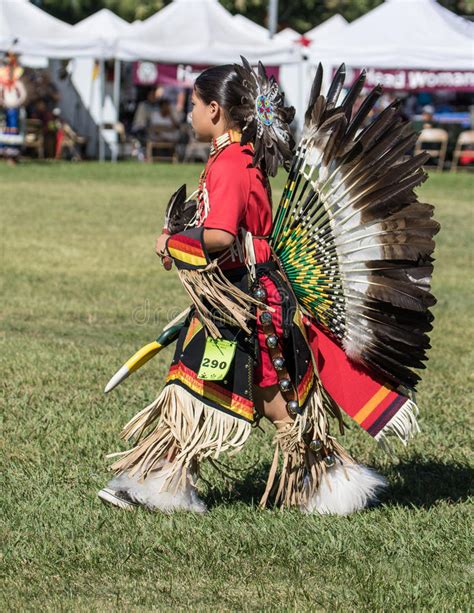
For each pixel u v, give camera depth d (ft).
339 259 25.63
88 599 22.09
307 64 168.86
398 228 25.17
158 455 26.20
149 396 38.93
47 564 23.73
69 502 27.61
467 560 24.80
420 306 25.45
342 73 25.39
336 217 25.45
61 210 99.19
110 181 130.52
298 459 27.09
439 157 160.66
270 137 24.82
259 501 28.53
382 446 26.76
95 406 37.14
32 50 146.20
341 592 22.71
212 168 24.89
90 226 88.89
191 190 121.29
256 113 24.66
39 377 40.88
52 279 63.72
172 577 23.31
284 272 25.86
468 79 156.35
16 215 94.27
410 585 23.07
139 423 26.32
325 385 26.45
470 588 23.11
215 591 22.58
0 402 37.40
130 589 22.65
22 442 33.09
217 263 25.00
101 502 27.45
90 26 182.50
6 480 29.53
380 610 21.80
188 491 26.96
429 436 35.17
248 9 287.07
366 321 25.82
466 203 116.16
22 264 68.59
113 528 25.85
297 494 27.50
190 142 169.37
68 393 38.93
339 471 27.20
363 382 26.32
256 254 25.29
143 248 77.66
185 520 26.30
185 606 21.83
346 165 25.09
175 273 67.26
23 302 56.44
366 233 25.30
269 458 32.12
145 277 65.31
